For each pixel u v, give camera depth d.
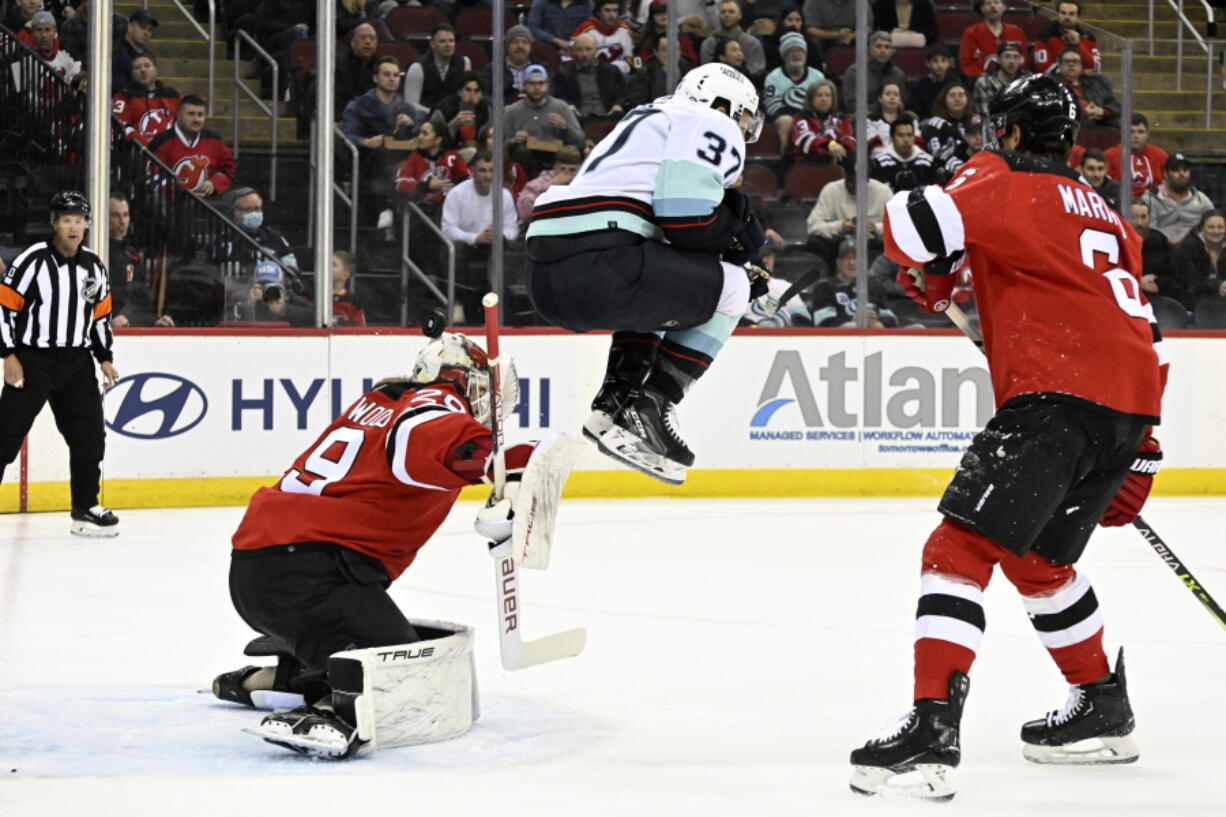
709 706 9.65
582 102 24.66
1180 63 27.31
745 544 17.88
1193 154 27.19
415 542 8.83
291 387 22.09
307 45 23.61
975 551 7.61
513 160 23.84
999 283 7.79
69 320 18.06
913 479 23.83
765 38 24.98
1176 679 10.57
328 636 8.59
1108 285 7.71
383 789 7.61
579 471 23.08
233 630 12.24
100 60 21.45
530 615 13.05
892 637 12.09
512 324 23.84
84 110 22.42
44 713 9.30
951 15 26.31
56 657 11.11
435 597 13.94
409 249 23.55
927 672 7.50
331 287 22.86
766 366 23.42
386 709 8.38
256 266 23.00
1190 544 18.06
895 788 7.52
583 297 7.63
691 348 8.06
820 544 17.91
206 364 21.69
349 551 8.57
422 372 8.88
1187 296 25.61
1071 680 8.32
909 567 16.05
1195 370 24.17
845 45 25.25
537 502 8.00
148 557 16.53
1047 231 7.66
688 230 7.61
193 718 9.22
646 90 24.86
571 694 9.99
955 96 25.36
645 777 7.90
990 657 11.27
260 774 7.91
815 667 10.90
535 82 23.86
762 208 24.62
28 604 13.44
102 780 7.76
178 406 21.58
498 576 8.59
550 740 8.73
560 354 22.86
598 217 7.62
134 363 21.33
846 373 23.66
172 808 7.21
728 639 11.97
